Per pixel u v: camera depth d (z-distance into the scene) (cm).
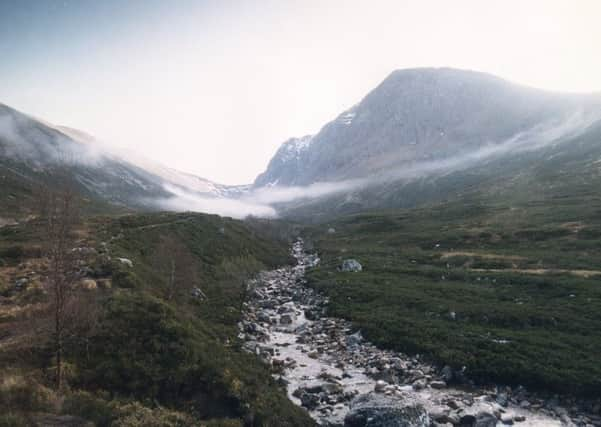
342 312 4081
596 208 9375
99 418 1402
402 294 4528
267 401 1894
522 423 2066
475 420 2009
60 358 1636
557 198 12138
